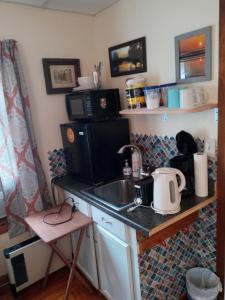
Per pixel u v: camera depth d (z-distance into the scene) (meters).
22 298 2.03
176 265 1.74
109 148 2.06
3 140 1.96
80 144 2.04
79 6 2.10
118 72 2.21
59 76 2.21
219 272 1.80
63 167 2.37
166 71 1.83
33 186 2.06
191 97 1.51
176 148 1.89
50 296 2.03
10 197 2.07
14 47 1.91
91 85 2.12
